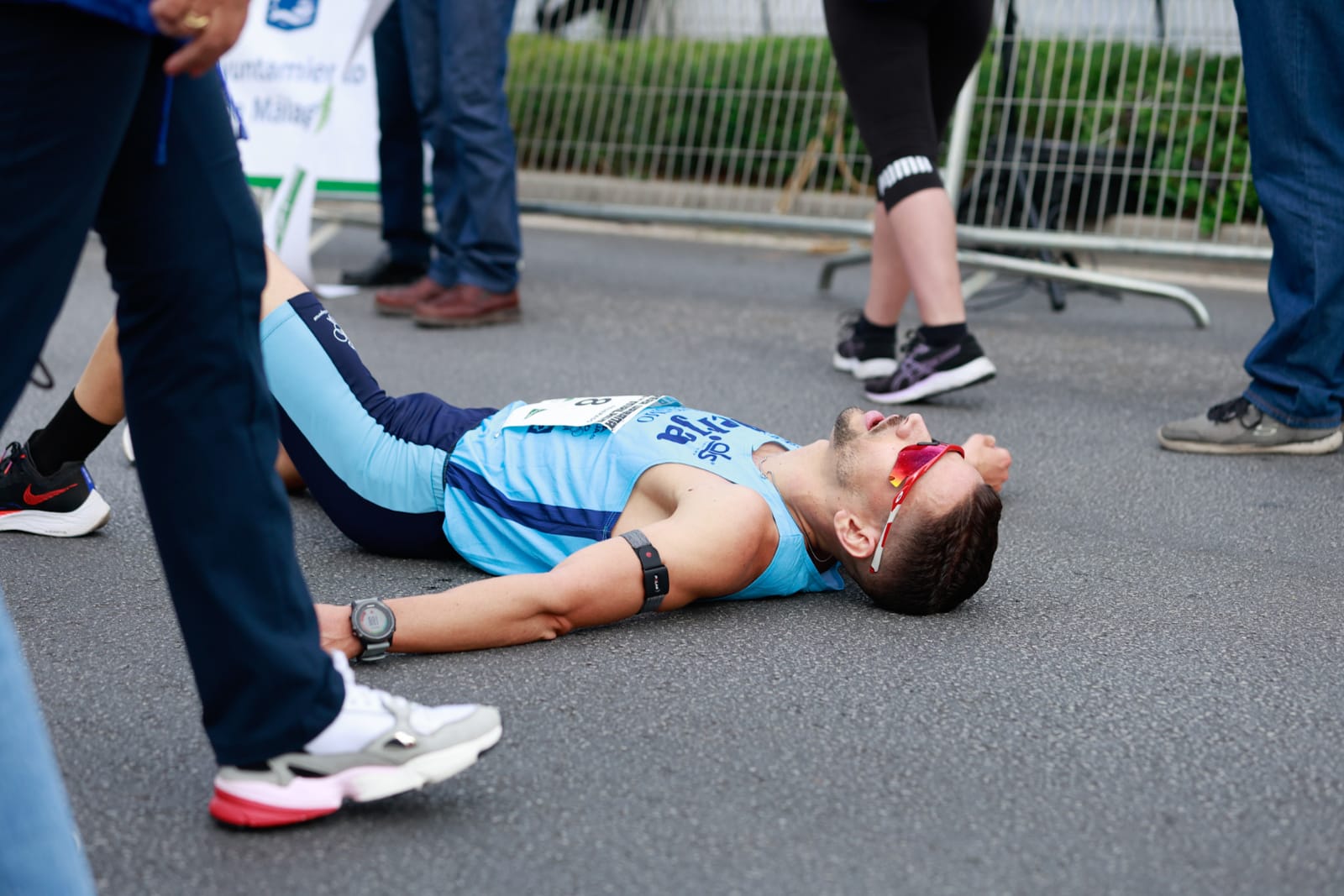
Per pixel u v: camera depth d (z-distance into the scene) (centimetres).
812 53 650
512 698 196
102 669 203
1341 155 324
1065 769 179
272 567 150
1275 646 225
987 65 579
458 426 253
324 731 156
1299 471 337
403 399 256
